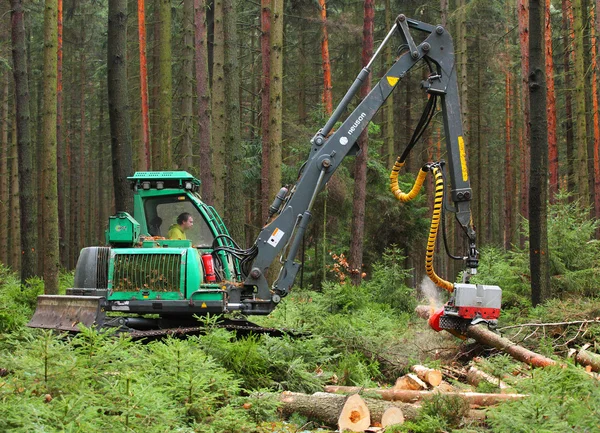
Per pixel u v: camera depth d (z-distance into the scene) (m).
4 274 20.89
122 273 9.09
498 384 7.44
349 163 23.70
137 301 9.01
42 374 5.44
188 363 6.25
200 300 8.99
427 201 32.97
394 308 15.93
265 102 20.27
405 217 25.59
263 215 20.31
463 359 9.46
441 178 8.97
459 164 9.12
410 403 7.07
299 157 22.97
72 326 8.75
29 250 17.95
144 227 9.93
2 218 30.05
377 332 10.38
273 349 8.09
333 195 22.06
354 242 19.09
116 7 14.59
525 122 23.42
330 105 26.00
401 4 32.78
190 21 23.06
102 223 47.34
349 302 14.87
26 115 18.00
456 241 36.59
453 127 9.21
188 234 9.97
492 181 49.00
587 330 9.70
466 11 26.55
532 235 12.30
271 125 17.41
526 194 23.88
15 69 17.80
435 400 6.41
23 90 17.92
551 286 13.19
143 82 25.80
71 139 40.12
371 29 18.91
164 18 21.19
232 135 16.56
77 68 43.12
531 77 12.34
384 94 9.44
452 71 9.38
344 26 25.50
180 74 29.73
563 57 28.95
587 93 28.31
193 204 10.05
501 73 32.12
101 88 39.50
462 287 8.62
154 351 6.66
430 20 33.09
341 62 35.84
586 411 5.40
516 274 13.99
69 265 40.50
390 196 24.94
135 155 34.31
